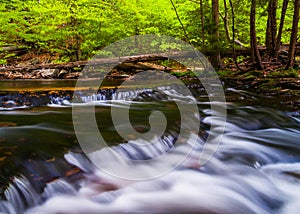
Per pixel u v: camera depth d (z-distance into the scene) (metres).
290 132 4.50
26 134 3.38
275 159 3.69
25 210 2.29
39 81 7.65
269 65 8.55
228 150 3.80
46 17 10.00
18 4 10.70
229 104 5.57
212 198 2.81
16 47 11.95
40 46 11.52
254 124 4.71
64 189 2.55
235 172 3.32
